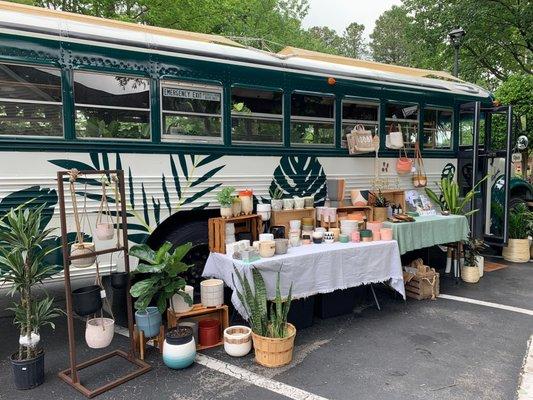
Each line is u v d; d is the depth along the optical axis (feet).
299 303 12.43
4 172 10.52
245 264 10.95
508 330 12.45
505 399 8.84
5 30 10.43
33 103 10.86
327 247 13.04
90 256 9.32
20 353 9.25
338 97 16.02
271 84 14.43
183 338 9.97
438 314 13.76
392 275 14.17
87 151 11.50
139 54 12.14
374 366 10.26
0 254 10.18
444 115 19.83
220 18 38.40
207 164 13.35
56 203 11.12
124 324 12.92
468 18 44.52
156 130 12.47
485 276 18.22
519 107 30.60
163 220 12.73
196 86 13.08
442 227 16.14
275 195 14.61
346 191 16.58
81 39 11.31
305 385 9.36
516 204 23.08
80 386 9.13
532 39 44.37
